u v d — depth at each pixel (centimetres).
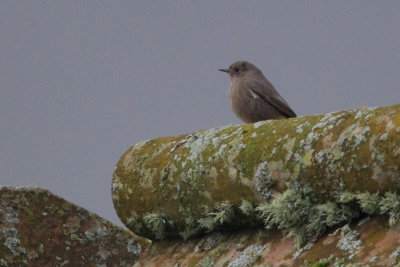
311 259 656
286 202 684
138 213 923
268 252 728
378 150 612
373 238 620
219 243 822
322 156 669
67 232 1045
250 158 755
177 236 908
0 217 986
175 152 887
